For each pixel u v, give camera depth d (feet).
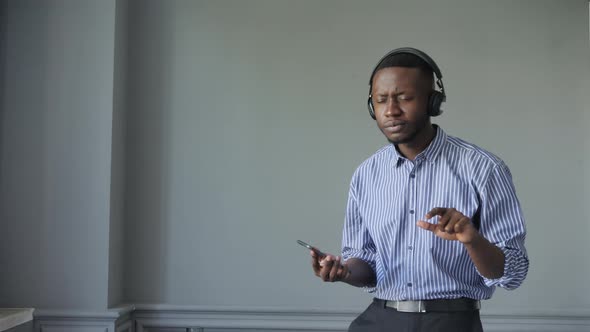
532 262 9.86
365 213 5.53
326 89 10.23
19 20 9.81
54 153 9.66
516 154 10.00
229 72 10.33
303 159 10.19
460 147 5.12
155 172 10.30
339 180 10.14
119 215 10.04
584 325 9.68
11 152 9.68
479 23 10.14
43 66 9.75
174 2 10.43
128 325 9.89
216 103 10.32
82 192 9.60
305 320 9.99
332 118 10.19
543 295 9.82
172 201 10.27
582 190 9.89
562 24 10.05
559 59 10.03
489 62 10.09
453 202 5.01
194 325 10.04
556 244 9.86
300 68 10.27
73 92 9.70
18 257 9.57
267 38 10.32
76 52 9.73
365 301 10.02
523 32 10.09
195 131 10.32
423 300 4.95
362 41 10.23
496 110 10.05
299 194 10.17
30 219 9.61
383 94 4.79
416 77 4.74
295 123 10.23
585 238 9.84
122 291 10.18
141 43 10.41
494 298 9.84
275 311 9.98
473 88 10.09
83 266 9.52
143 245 10.25
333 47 10.25
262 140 10.25
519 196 9.95
